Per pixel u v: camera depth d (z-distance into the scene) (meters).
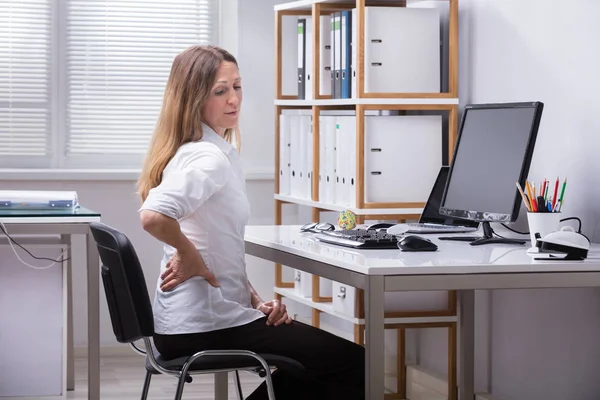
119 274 2.60
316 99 4.30
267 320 2.81
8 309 4.02
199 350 2.75
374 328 2.53
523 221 3.54
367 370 2.54
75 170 5.40
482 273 2.57
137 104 5.60
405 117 3.98
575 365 3.29
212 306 2.76
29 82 5.48
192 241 2.79
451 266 2.56
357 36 3.90
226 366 2.72
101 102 5.57
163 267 2.94
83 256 5.39
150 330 2.57
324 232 3.34
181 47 5.63
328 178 4.22
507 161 3.14
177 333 2.75
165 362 2.76
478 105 3.37
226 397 3.51
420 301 3.91
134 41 5.58
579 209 3.21
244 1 5.55
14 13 5.45
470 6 3.95
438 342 4.27
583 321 3.23
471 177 3.31
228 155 2.92
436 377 4.23
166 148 2.83
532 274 2.60
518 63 3.59
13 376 4.04
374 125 3.94
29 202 3.70
